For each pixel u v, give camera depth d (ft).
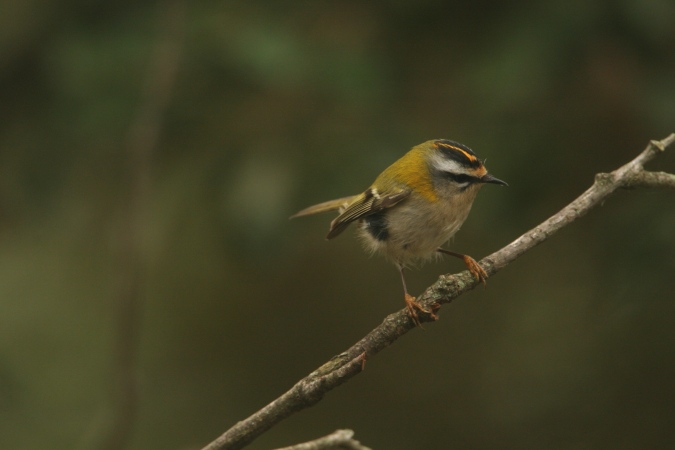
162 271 48.24
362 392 45.70
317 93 33.42
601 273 33.78
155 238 39.52
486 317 43.37
